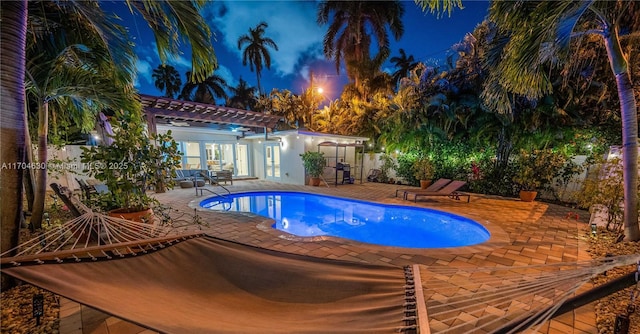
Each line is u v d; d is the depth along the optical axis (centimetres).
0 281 256
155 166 432
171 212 636
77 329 214
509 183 890
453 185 830
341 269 220
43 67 409
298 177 1210
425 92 1028
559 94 765
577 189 754
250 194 983
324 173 1291
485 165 955
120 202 411
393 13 1477
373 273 211
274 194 1020
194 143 1341
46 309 238
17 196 248
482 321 223
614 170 476
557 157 751
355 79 1616
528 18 396
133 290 171
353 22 1473
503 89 571
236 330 140
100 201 414
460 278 301
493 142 941
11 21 229
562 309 124
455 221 648
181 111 979
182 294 186
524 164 806
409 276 203
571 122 778
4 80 230
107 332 211
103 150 402
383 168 1309
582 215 620
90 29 406
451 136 1012
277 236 464
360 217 743
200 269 220
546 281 147
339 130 1670
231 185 1168
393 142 1226
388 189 1073
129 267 196
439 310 239
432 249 403
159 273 202
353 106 1555
